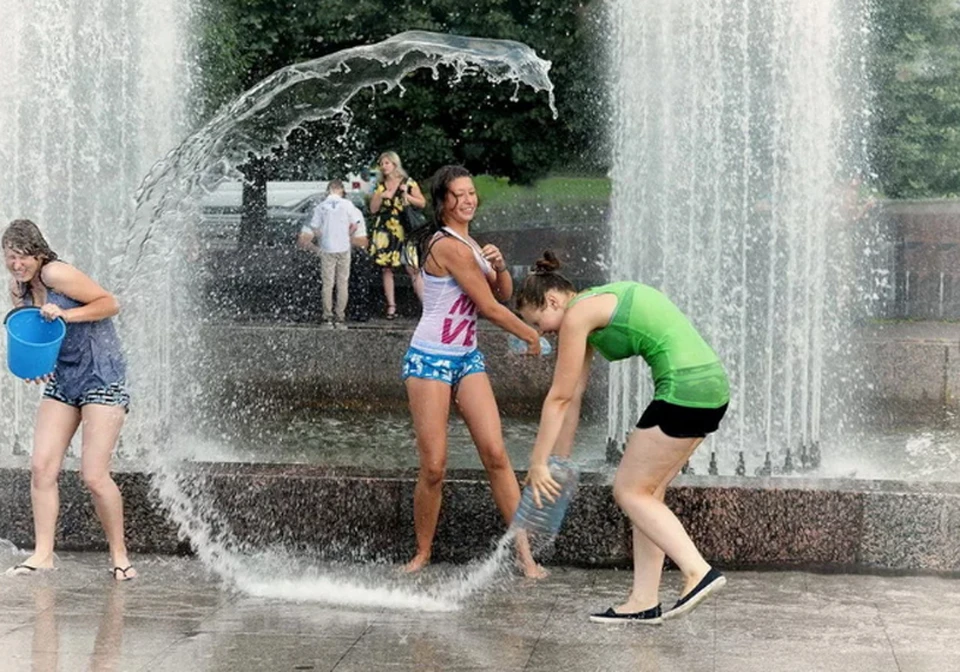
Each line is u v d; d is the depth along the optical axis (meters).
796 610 7.76
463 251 8.26
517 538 8.56
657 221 13.99
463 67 11.61
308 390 15.70
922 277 21.75
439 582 8.36
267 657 6.84
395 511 8.82
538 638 7.22
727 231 13.91
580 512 8.70
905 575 8.53
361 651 6.96
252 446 13.42
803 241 13.70
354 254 20.84
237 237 21.81
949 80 23.09
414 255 8.61
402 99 22.05
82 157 14.91
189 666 6.67
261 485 8.91
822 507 8.56
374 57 11.36
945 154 23.27
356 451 13.23
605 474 9.04
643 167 13.98
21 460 9.27
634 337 7.20
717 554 8.62
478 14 21.58
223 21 20.64
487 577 8.48
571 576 8.52
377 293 20.86
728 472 11.76
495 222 25.73
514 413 15.19
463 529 8.77
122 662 6.72
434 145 22.34
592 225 25.12
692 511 8.62
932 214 21.89
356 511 8.85
